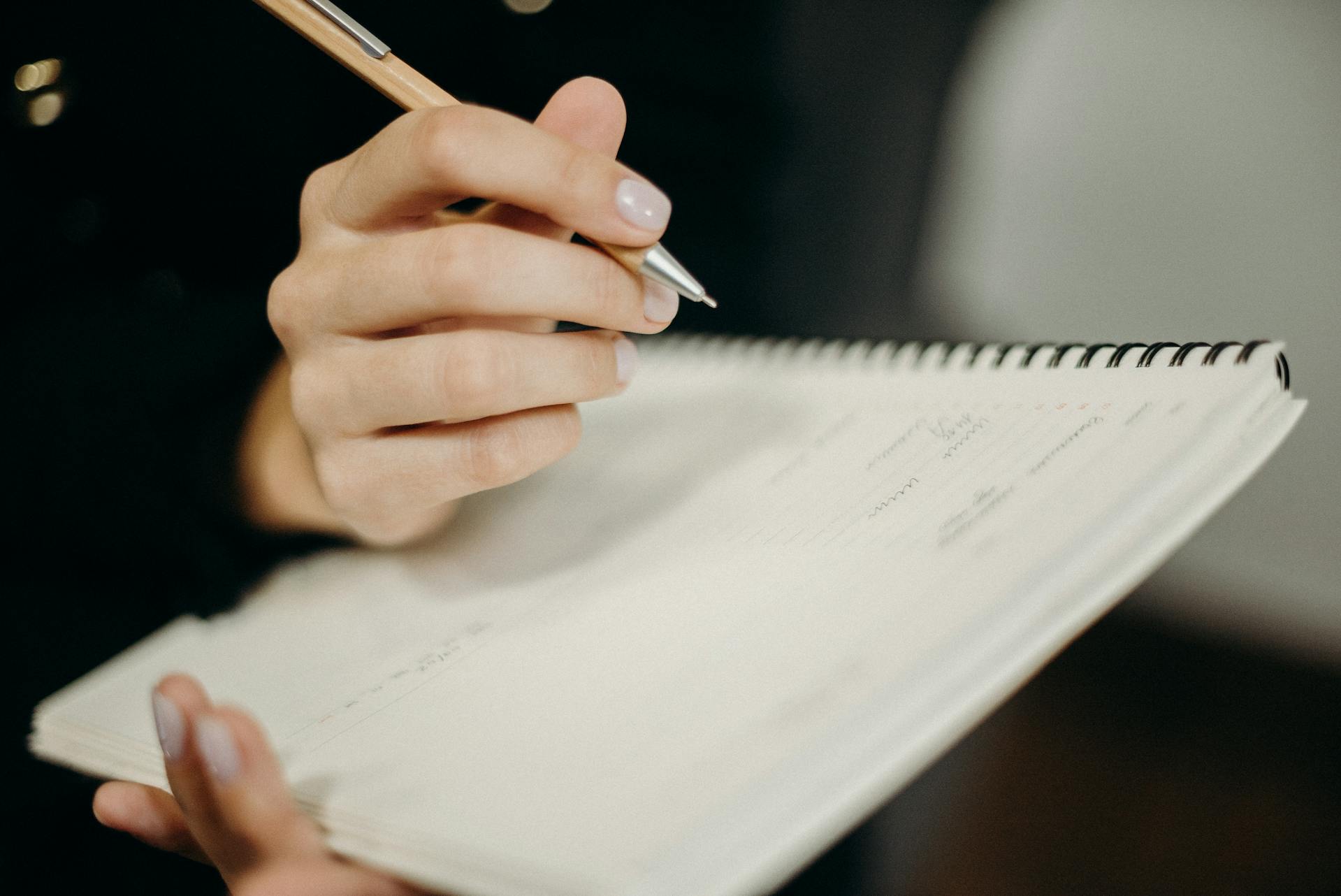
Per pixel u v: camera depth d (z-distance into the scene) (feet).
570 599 1.03
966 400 1.12
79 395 1.75
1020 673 0.66
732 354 1.52
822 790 0.62
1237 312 1.86
